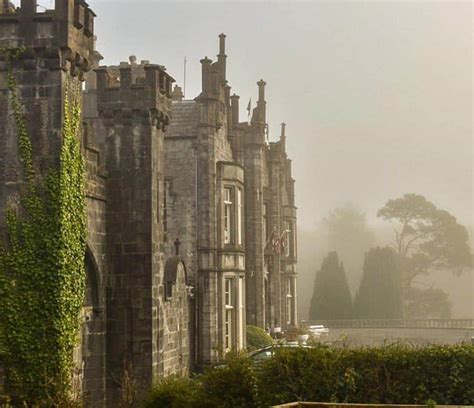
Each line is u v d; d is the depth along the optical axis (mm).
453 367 18688
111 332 26406
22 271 21219
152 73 27312
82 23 22578
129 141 27125
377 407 17984
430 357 18922
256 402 19031
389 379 18891
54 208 21484
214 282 38188
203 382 19719
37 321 21078
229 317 39562
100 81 27453
